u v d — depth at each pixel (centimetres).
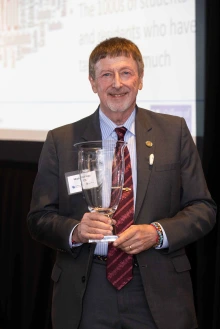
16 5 392
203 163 286
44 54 371
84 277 205
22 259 401
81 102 349
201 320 298
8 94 398
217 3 276
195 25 286
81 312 204
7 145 398
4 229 412
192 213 209
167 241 200
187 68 292
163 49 302
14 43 394
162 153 212
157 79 305
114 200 190
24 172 396
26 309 397
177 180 212
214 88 281
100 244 205
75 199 212
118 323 205
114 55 204
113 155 189
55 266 220
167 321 200
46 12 370
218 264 288
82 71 347
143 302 204
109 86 206
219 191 286
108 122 217
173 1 296
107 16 332
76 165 214
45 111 371
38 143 375
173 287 205
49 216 214
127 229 191
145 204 205
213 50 279
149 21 308
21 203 398
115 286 203
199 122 289
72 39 353
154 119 222
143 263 203
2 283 416
